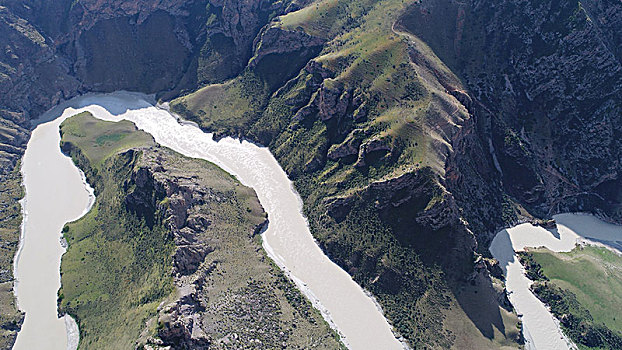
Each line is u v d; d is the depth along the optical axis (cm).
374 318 16662
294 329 15350
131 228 18400
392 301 17038
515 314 17075
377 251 17988
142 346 12375
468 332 15988
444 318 16275
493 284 17350
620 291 18012
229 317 14662
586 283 18312
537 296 17912
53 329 16350
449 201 17550
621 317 17112
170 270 15700
